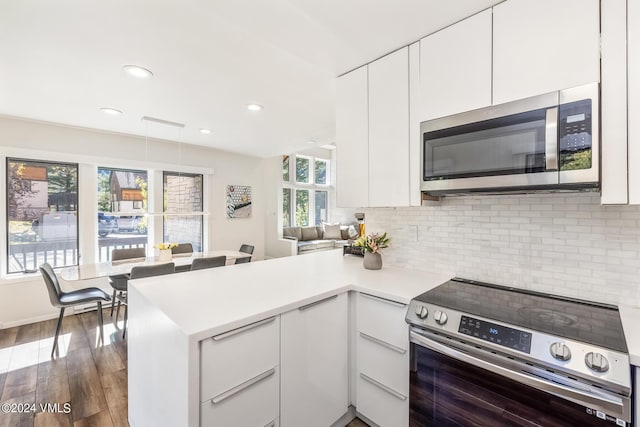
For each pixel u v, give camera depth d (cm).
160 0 138
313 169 848
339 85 202
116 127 362
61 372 233
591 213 137
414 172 162
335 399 157
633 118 102
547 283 149
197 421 101
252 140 436
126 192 413
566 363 93
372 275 187
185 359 100
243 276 184
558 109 113
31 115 313
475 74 139
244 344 115
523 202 156
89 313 369
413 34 155
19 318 330
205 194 509
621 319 114
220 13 137
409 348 138
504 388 107
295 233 744
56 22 153
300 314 138
